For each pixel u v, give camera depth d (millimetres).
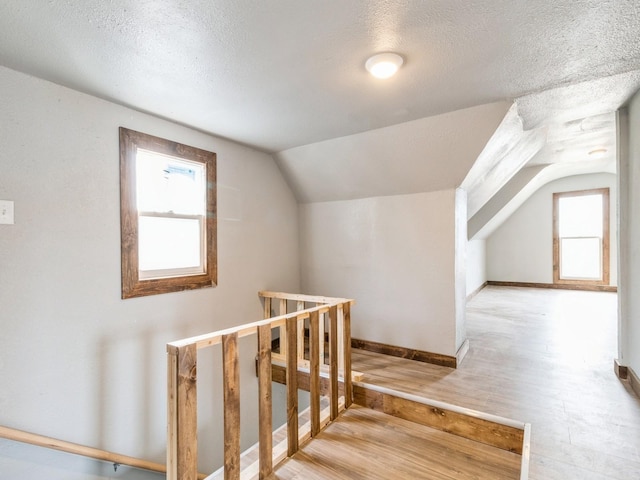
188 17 1321
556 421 1953
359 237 3441
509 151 3244
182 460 1349
